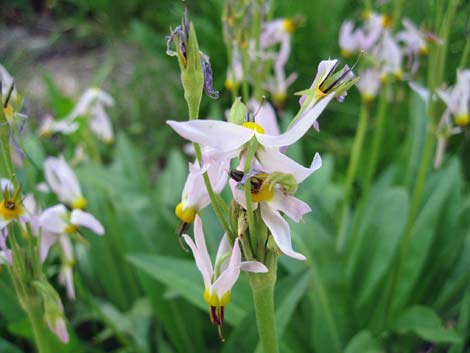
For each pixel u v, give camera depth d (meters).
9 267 0.13
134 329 0.20
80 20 0.54
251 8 0.17
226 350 0.15
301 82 0.36
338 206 0.27
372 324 0.19
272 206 0.09
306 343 0.18
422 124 0.23
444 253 0.21
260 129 0.08
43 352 0.13
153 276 0.18
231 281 0.09
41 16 0.57
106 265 0.22
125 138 0.24
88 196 0.22
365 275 0.20
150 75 0.41
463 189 0.26
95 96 0.23
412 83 0.18
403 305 0.19
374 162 0.21
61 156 0.18
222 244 0.10
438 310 0.20
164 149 0.38
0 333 0.21
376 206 0.21
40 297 0.13
